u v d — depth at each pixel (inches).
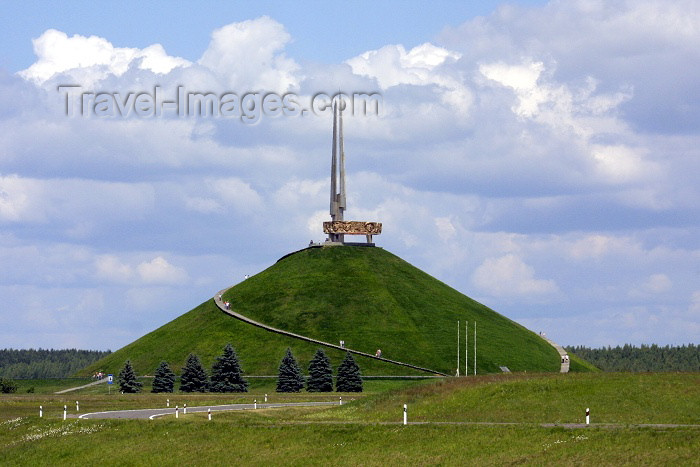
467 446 3250.5
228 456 3435.0
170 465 3405.5
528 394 3988.7
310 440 3528.5
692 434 3107.8
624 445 3058.6
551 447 3127.5
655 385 3917.3
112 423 4084.6
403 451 3277.6
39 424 4252.0
